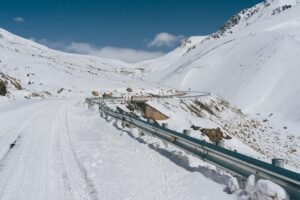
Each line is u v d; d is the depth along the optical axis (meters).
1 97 41.50
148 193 8.31
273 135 63.00
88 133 17.12
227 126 53.19
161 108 36.50
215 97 67.88
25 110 27.75
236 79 154.75
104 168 10.38
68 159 11.31
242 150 28.86
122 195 8.09
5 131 16.39
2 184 8.52
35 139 14.66
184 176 9.70
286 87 122.94
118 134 17.14
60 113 27.00
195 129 29.94
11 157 11.23
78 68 164.38
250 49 186.00
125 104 39.75
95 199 7.74
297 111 89.88
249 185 7.39
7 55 126.69
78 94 74.12
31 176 9.27
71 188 8.43
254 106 113.94
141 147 13.80
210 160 9.68
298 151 50.06
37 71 106.81
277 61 146.50
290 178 6.54
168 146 13.77
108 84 110.00
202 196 8.05
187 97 55.09
